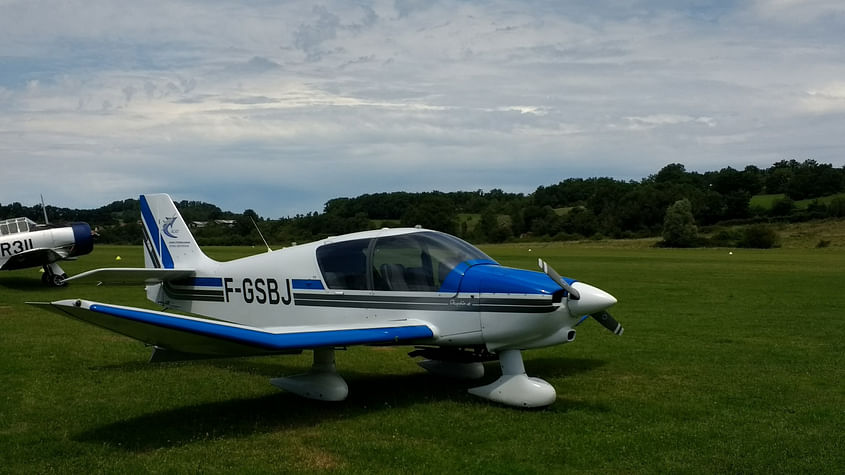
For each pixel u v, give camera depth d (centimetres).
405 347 917
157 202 855
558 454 475
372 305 652
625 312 1279
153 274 784
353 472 441
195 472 443
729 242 5784
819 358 834
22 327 1051
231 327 512
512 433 524
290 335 530
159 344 539
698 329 1070
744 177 9550
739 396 643
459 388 681
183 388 677
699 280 2042
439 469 448
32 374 733
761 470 444
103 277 779
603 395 648
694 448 488
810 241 5844
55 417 572
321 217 5200
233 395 652
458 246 655
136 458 471
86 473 443
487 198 10844
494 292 595
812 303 1427
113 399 632
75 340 938
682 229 5803
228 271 771
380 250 657
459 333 613
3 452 484
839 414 579
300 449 488
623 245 6147
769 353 867
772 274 2297
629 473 439
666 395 647
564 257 3778
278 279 716
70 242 1817
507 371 616
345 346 559
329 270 678
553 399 584
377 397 644
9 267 1723
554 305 573
